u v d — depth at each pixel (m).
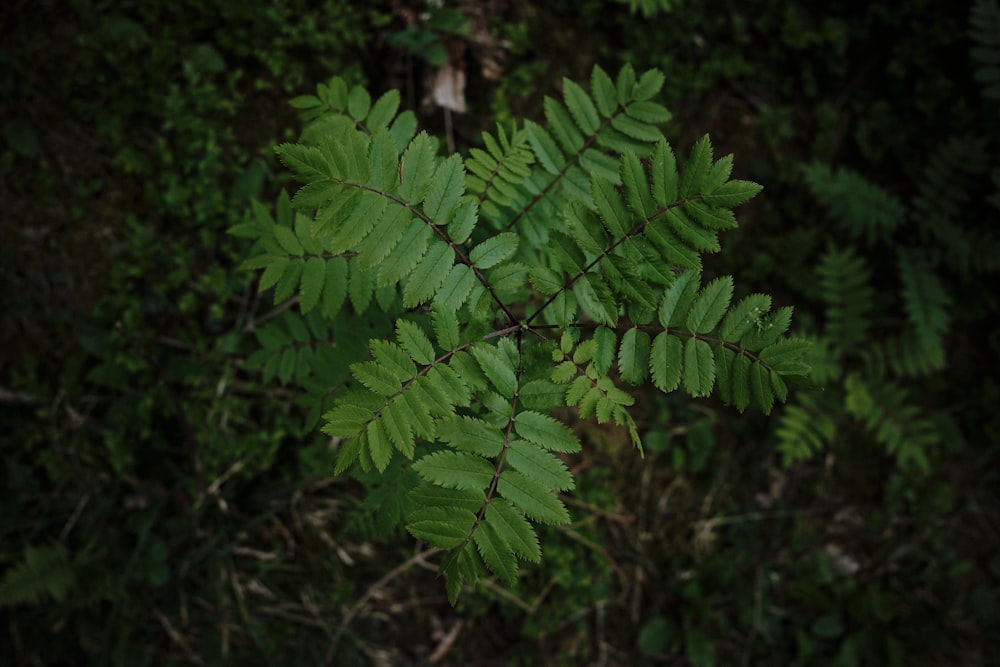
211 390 3.25
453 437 1.46
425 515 1.40
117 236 3.22
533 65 3.72
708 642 4.15
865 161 4.53
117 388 3.20
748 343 1.54
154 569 3.21
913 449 4.23
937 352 4.23
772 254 4.23
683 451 4.14
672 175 1.49
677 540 4.18
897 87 4.53
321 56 3.44
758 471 4.34
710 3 4.17
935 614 4.59
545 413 1.63
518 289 1.81
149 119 3.24
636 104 1.90
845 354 4.39
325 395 1.93
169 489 3.30
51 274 3.16
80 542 3.21
